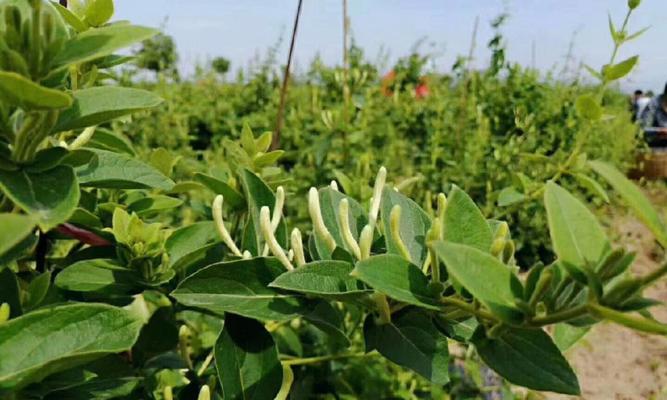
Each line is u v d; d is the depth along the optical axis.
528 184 0.97
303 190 1.60
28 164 0.33
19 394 0.35
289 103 3.15
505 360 0.34
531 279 0.33
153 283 0.50
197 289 0.40
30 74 0.32
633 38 0.80
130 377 0.46
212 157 2.52
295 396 0.89
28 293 0.41
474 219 0.38
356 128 1.66
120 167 0.44
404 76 3.01
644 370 1.90
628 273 0.34
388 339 0.39
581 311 0.31
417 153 2.46
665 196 3.65
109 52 0.33
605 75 0.82
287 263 0.41
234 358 0.43
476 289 0.31
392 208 0.43
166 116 2.68
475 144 2.36
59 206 0.31
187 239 0.56
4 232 0.22
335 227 0.45
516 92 2.89
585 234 0.32
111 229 0.51
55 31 0.37
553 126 2.71
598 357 1.96
